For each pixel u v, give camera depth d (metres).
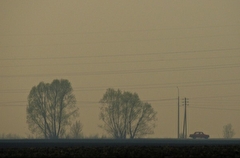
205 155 168.50
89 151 182.38
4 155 169.00
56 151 181.88
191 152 177.50
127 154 171.50
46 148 197.88
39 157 164.12
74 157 164.12
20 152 179.88
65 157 164.38
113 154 171.50
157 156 166.38
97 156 166.00
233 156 167.00
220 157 163.38
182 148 194.62
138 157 164.12
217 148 194.50
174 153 175.38
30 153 176.12
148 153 174.50
